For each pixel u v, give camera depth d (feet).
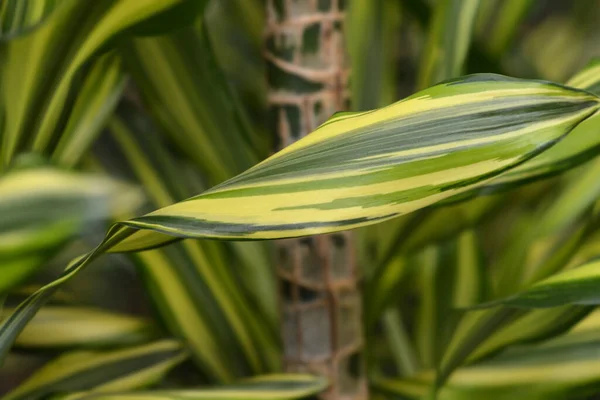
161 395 2.50
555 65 3.42
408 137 2.10
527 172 2.36
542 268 2.70
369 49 2.97
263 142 3.01
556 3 3.76
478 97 2.10
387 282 2.86
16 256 2.13
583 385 2.61
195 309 2.83
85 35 2.39
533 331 2.54
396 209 2.06
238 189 2.10
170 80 2.73
